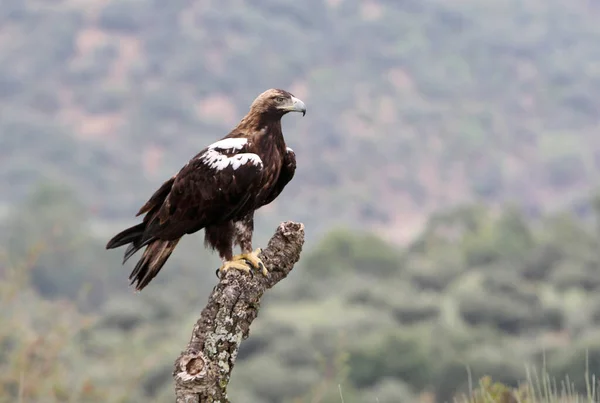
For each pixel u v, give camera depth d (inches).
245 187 311.0
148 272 319.6
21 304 520.1
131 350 623.5
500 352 2443.4
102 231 4906.5
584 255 4109.3
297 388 2258.9
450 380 2417.6
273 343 2743.6
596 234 4746.6
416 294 3686.0
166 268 3705.7
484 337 2822.3
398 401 2268.7
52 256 3853.3
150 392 1296.8
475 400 337.7
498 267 4055.1
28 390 485.1
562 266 3966.5
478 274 3804.1
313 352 2596.0
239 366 2497.5
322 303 3516.2
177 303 2987.2
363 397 2265.0
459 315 3287.4
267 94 323.6
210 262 3919.8
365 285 3693.4
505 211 4653.1
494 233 4471.0
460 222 5068.9
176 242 319.6
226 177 309.1
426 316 3304.6
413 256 4704.7
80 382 536.1
